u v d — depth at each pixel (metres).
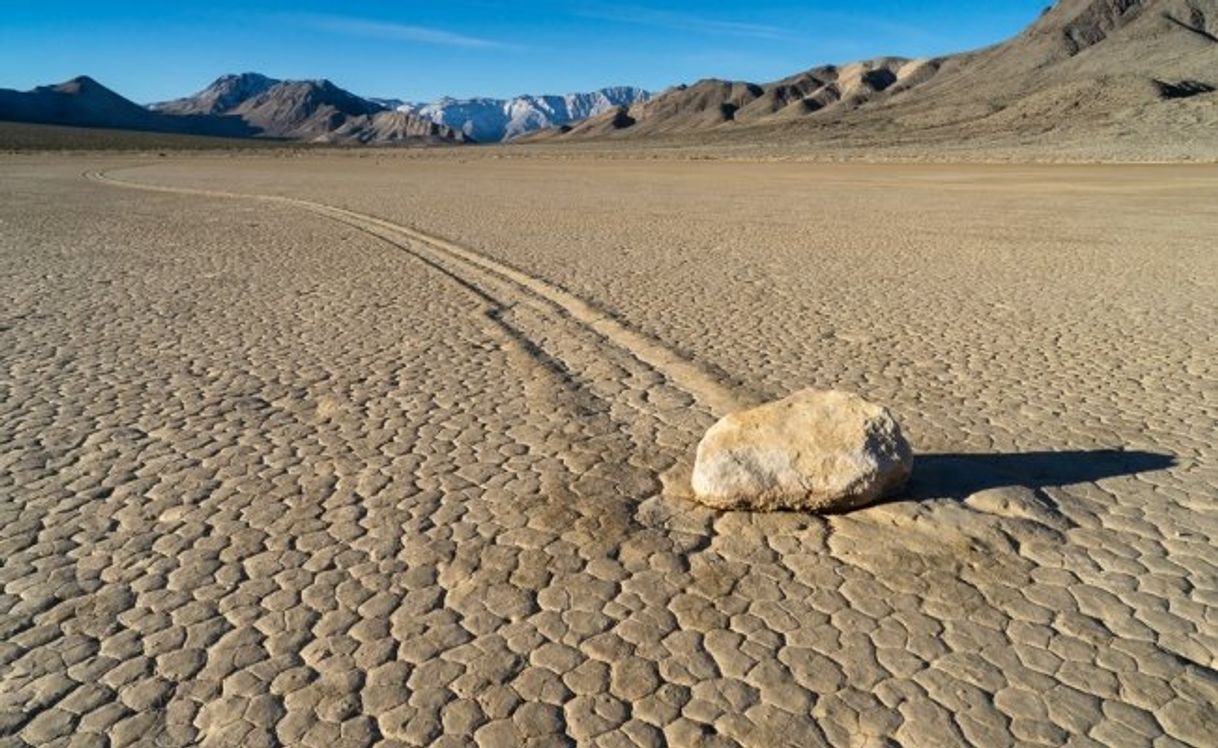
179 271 13.48
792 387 7.60
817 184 36.44
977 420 6.75
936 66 186.50
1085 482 5.55
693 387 7.58
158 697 3.56
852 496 4.96
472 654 3.82
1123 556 4.62
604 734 3.35
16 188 32.34
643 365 8.28
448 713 3.46
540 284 12.43
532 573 4.46
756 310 10.77
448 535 4.86
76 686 3.63
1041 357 8.61
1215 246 16.55
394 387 7.58
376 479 5.62
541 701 3.53
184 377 7.84
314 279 12.80
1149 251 15.92
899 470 5.05
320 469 5.79
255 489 5.47
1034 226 20.22
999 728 3.38
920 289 12.20
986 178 38.94
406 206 25.02
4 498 5.33
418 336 9.38
